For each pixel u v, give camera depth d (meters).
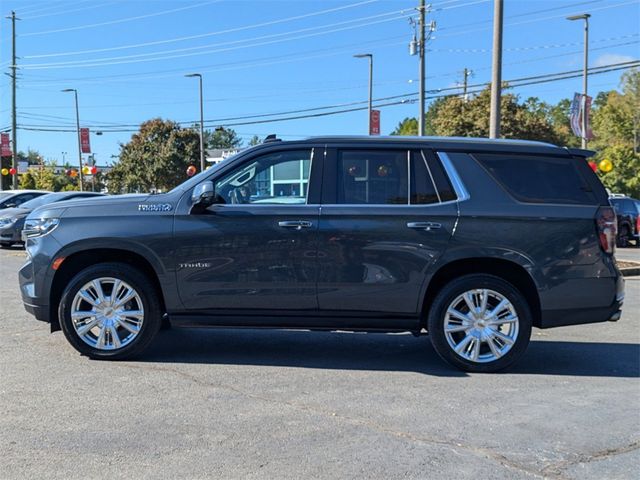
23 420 4.36
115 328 5.84
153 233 5.70
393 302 5.67
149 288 5.81
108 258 6.00
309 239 5.63
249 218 5.67
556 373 5.80
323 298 5.68
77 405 4.68
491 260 5.70
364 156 5.79
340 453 3.89
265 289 5.69
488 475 3.63
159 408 4.64
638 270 13.84
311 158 5.80
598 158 49.16
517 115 36.97
